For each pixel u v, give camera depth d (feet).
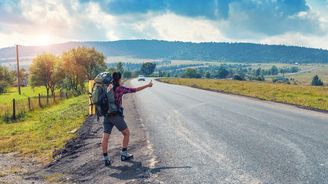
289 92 132.57
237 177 24.62
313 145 34.35
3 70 352.08
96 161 31.04
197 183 23.57
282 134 40.42
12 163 33.45
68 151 36.63
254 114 60.08
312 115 58.39
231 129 44.50
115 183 24.77
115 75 30.09
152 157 31.01
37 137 46.80
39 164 32.63
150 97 109.19
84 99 126.62
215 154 31.37
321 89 161.17
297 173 25.26
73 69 225.76
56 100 129.80
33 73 223.51
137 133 43.47
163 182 24.06
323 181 23.40
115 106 29.81
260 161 28.71
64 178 27.37
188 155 31.24
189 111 66.08
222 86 191.83
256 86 191.93
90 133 45.52
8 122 72.28
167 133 42.70
